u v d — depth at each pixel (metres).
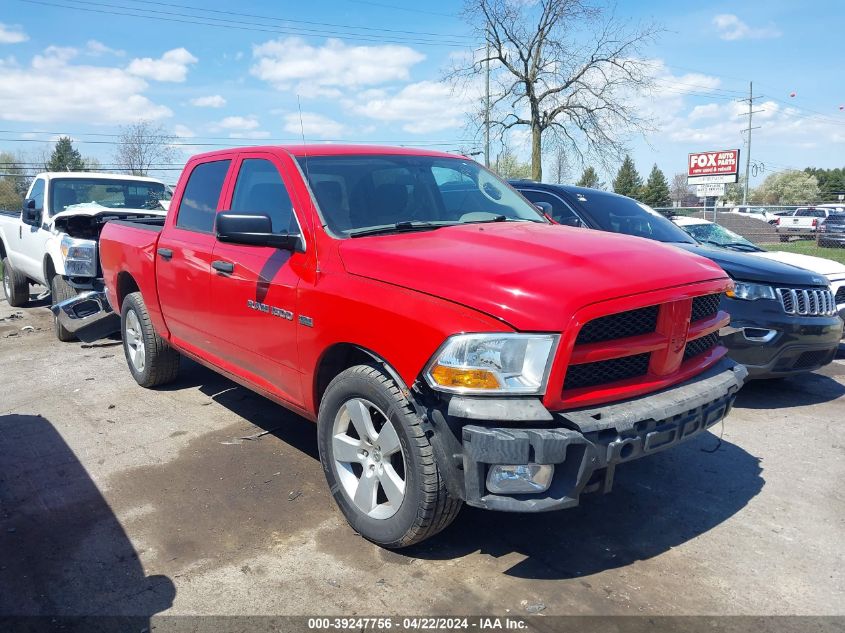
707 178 26.73
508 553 3.47
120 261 6.13
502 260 3.18
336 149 4.41
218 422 5.34
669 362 3.24
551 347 2.83
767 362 5.70
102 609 3.01
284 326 3.87
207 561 3.39
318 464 4.55
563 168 43.38
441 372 2.92
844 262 18.08
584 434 2.85
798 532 3.72
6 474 4.41
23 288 10.77
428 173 4.54
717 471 4.54
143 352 6.08
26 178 54.31
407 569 3.31
